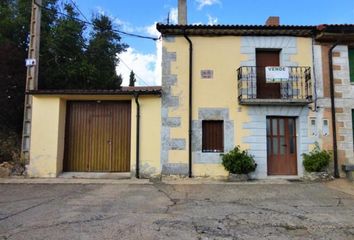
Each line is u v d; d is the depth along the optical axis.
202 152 10.87
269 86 11.33
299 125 11.05
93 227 5.19
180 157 10.84
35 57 11.33
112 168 11.44
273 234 4.93
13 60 14.62
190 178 10.66
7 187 9.02
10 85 14.73
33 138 10.90
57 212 6.18
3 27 15.97
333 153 10.95
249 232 5.02
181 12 13.02
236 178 10.31
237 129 10.98
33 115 10.98
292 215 6.07
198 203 7.09
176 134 10.91
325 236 4.86
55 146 10.88
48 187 9.03
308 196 7.95
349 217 5.95
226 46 11.27
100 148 11.53
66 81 17.77
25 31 16.58
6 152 11.77
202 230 5.09
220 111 11.01
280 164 11.14
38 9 11.59
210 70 11.16
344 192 8.49
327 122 11.10
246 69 11.09
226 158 10.43
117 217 5.81
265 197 7.81
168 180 10.31
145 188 8.94
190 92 11.02
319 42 11.43
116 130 11.59
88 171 11.43
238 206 6.82
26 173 10.77
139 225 5.30
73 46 18.56
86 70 18.17
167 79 11.10
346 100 11.26
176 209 6.50
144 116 10.99
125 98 11.36
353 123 11.29
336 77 11.34
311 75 11.23
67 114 11.65
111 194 8.06
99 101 11.67
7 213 6.09
